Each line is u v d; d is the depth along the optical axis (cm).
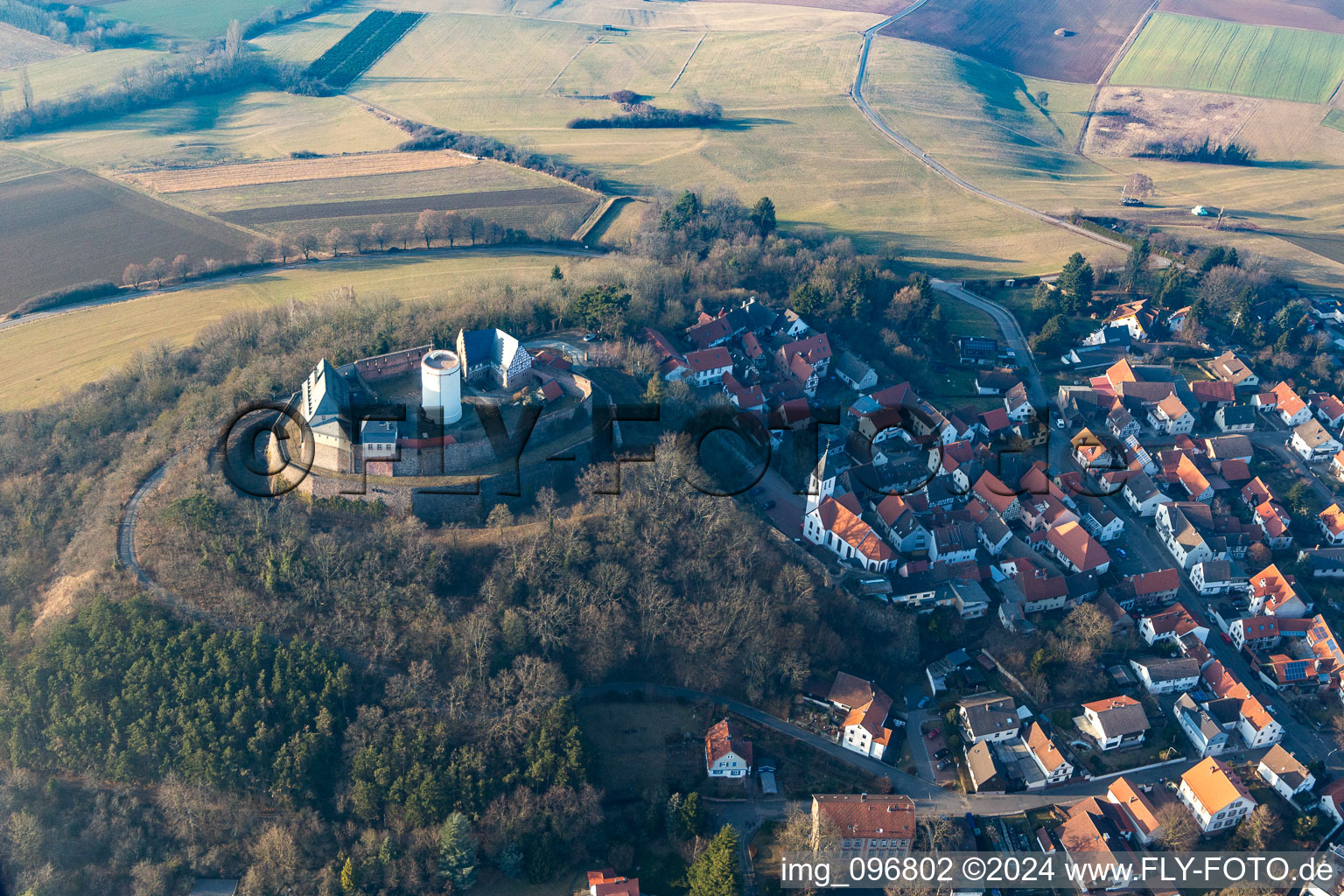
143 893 16300
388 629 18550
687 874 17012
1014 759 19288
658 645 19938
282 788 17038
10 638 19025
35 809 17062
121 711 17425
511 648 18788
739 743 18688
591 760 17775
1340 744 19900
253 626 18350
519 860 17025
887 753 19238
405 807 16912
